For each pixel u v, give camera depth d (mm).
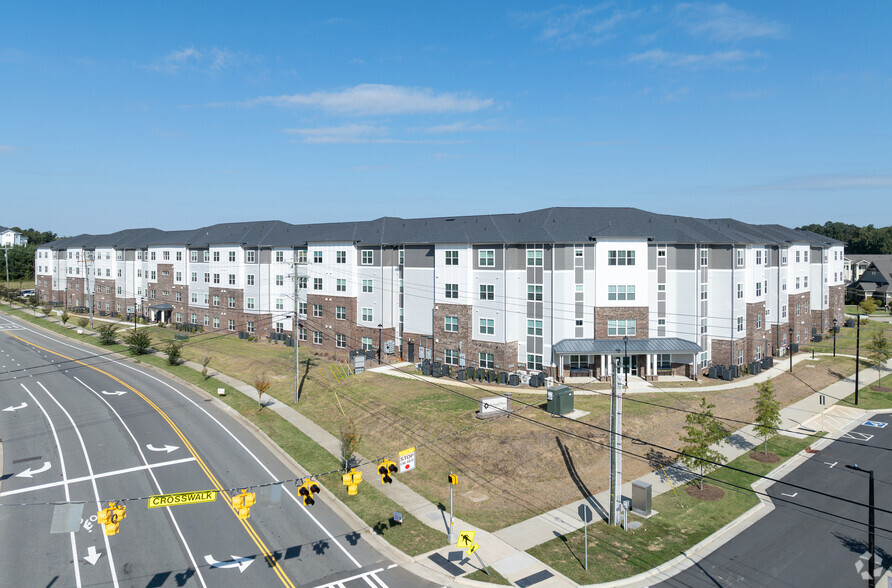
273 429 41625
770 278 60219
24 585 22656
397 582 23172
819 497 30531
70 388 52844
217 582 22984
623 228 50438
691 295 49531
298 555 25234
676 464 34938
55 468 34219
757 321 54500
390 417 42219
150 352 69250
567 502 30469
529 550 25562
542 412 40438
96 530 27234
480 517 28875
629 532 27047
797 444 38281
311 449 37812
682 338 49906
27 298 115625
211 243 79750
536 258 49875
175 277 87312
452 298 53344
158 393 51281
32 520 28094
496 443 35750
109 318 97750
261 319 74062
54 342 77562
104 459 35625
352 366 56812
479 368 51562
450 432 38312
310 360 61094
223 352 66562
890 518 28188
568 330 49000
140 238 96812
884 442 38656
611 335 48875
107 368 61406
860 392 50062
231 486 32094
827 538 26328
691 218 59219
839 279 79688
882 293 111875
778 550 25344
